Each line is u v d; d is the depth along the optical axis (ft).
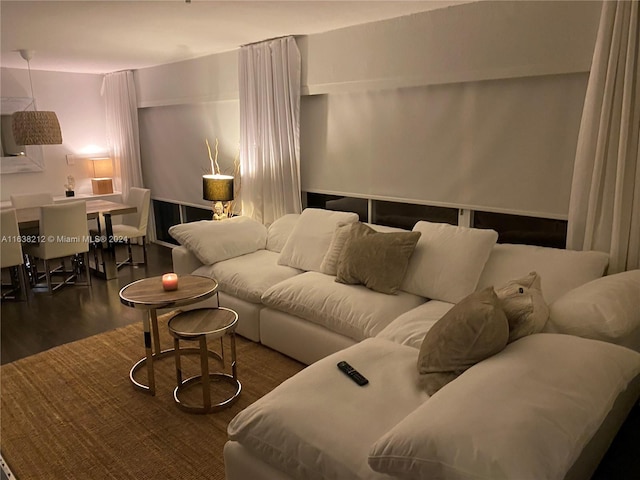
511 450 3.93
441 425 4.38
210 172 17.51
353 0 9.34
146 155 20.71
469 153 10.41
